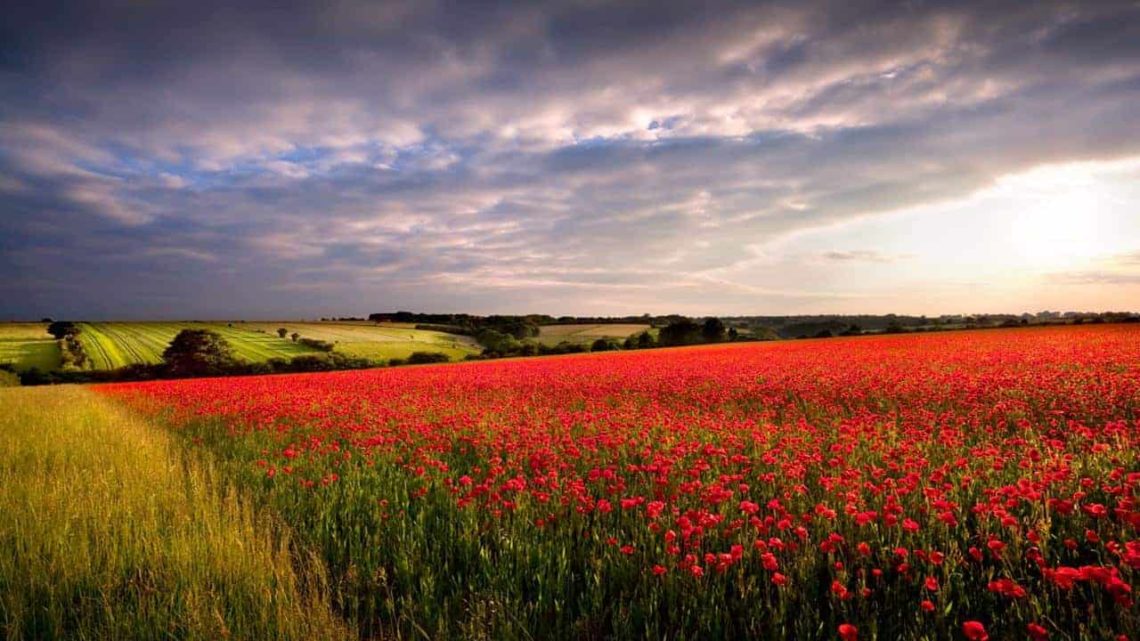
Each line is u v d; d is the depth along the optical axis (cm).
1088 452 715
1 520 533
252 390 2338
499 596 385
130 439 1078
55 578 418
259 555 440
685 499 555
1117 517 443
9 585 397
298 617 350
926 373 1845
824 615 362
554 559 458
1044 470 581
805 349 4203
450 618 382
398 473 747
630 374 2478
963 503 521
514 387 2133
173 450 1002
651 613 364
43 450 947
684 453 716
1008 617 339
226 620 355
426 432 1023
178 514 541
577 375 2575
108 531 497
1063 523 462
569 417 1133
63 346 7862
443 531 527
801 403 1382
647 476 680
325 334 10319
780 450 748
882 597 376
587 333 10925
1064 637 308
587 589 404
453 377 2781
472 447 959
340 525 567
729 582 407
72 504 557
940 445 801
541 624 364
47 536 482
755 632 340
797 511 536
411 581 430
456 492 640
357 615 388
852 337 6397
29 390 3453
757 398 1494
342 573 440
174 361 6631
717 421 1073
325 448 948
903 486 542
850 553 423
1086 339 3534
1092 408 1011
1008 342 3662
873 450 760
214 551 447
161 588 404
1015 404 1080
